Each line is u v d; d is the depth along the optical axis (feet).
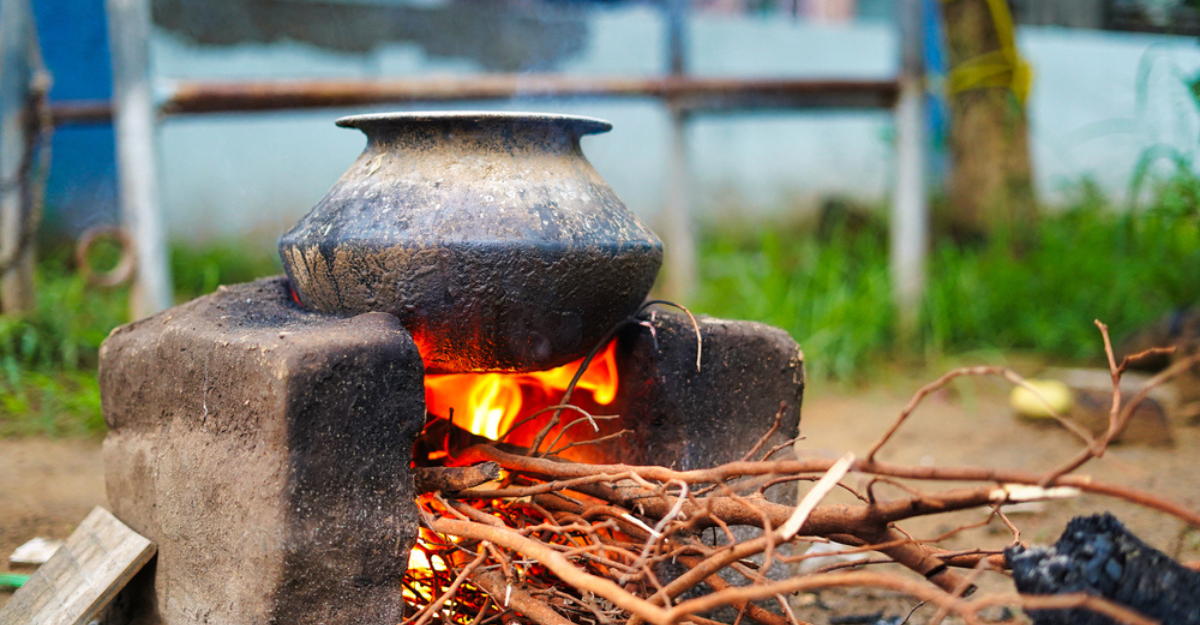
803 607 7.87
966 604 4.06
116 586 6.60
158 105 13.70
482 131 6.50
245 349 5.89
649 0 26.13
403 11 23.68
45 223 20.92
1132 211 17.62
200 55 22.08
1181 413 13.76
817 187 27.86
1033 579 5.00
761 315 17.22
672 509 5.26
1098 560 4.92
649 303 7.36
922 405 15.06
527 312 6.29
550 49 25.18
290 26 22.74
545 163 6.66
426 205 6.22
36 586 7.14
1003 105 19.83
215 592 6.14
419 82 15.44
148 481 6.92
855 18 30.37
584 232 6.37
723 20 26.66
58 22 21.18
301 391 5.59
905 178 17.35
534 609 5.56
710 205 26.43
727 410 7.38
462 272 6.07
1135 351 15.51
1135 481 10.93
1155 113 21.71
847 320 17.02
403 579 6.05
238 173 23.20
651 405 7.12
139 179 13.56
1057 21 21.26
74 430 13.32
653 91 17.79
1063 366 16.62
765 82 17.51
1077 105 27.68
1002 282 18.42
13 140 15.02
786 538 4.82
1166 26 20.20
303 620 5.69
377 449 5.91
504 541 5.41
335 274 6.39
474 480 6.24
